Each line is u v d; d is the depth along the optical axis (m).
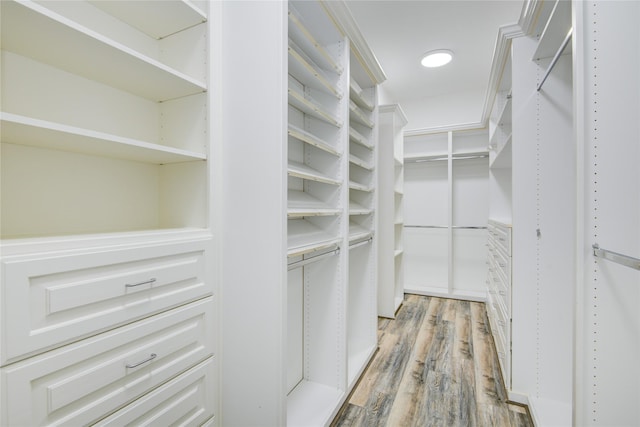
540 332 1.63
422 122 3.80
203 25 1.16
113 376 0.86
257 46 1.17
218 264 1.22
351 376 1.87
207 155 1.17
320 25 1.62
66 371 0.76
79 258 0.77
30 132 0.74
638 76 0.92
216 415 1.23
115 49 0.83
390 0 2.01
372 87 2.32
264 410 1.18
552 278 1.60
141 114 1.19
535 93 1.60
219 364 1.24
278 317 1.14
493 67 2.09
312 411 1.56
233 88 1.21
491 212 2.89
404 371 2.04
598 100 0.95
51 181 0.93
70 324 0.76
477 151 3.38
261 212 1.17
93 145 0.89
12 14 0.67
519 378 1.68
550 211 1.59
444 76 3.14
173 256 1.03
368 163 2.31
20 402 0.68
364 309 2.36
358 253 2.38
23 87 0.86
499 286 2.12
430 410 1.64
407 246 4.02
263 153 1.16
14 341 0.67
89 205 1.03
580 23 0.96
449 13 2.14
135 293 0.91
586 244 0.96
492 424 1.53
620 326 0.94
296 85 1.69
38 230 0.90
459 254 3.77
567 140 1.55
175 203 1.24
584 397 0.97
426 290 3.74
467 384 1.88
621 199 0.94
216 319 1.22
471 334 2.62
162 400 1.00
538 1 1.39
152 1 1.01
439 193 3.85
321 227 1.78
